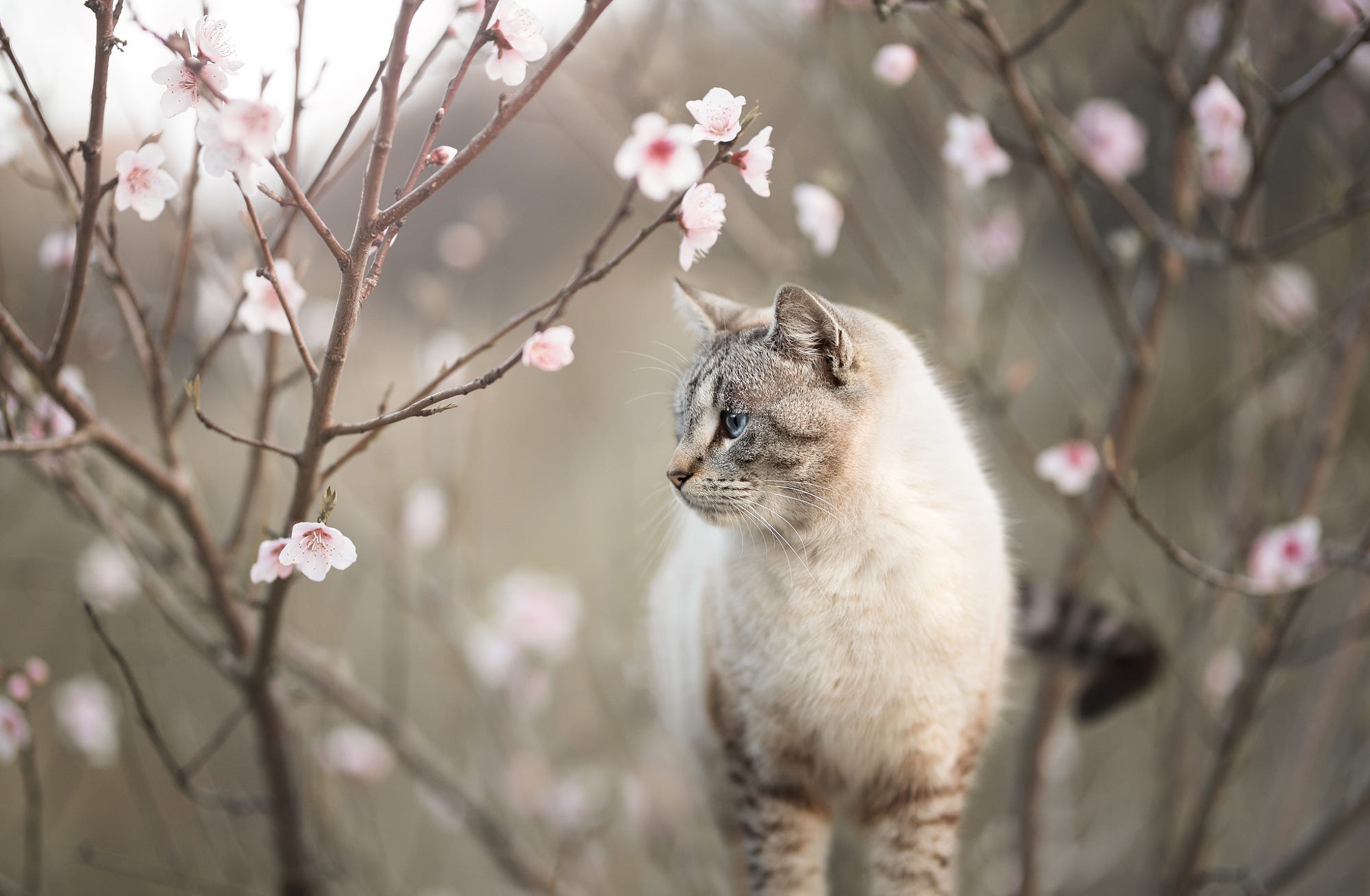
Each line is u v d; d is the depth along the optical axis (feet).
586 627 7.68
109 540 6.25
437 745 7.64
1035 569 7.97
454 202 9.72
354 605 7.66
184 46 5.46
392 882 6.99
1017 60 6.18
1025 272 7.21
